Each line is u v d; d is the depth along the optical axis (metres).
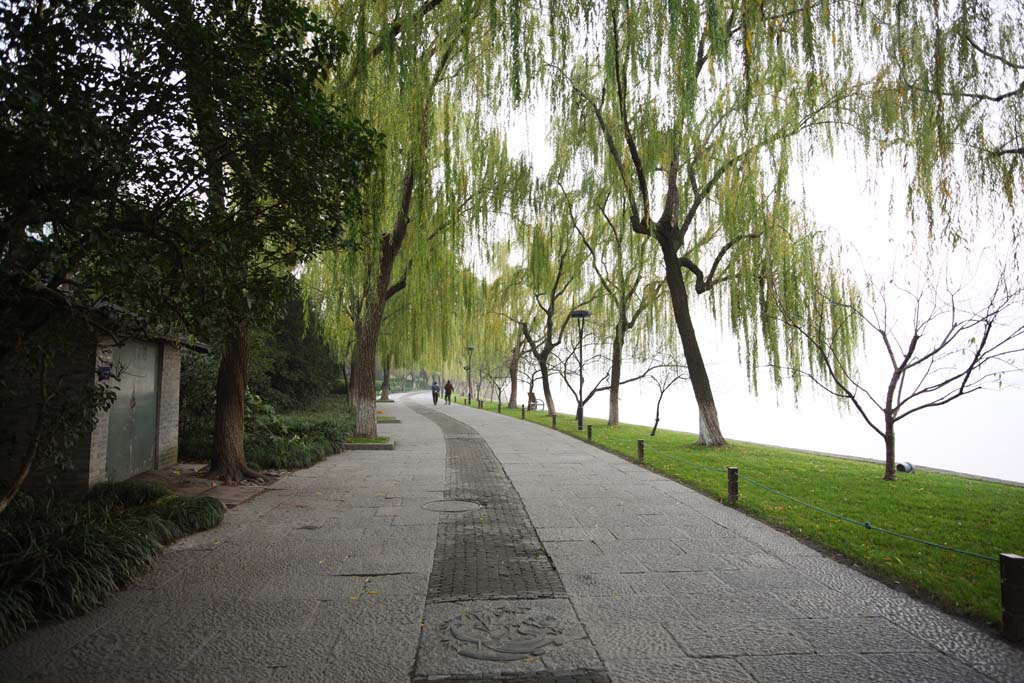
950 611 4.91
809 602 5.13
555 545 6.97
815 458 15.83
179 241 5.62
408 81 12.70
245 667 3.95
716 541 7.15
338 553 6.62
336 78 12.10
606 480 11.77
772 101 14.88
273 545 6.94
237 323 6.44
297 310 25.45
